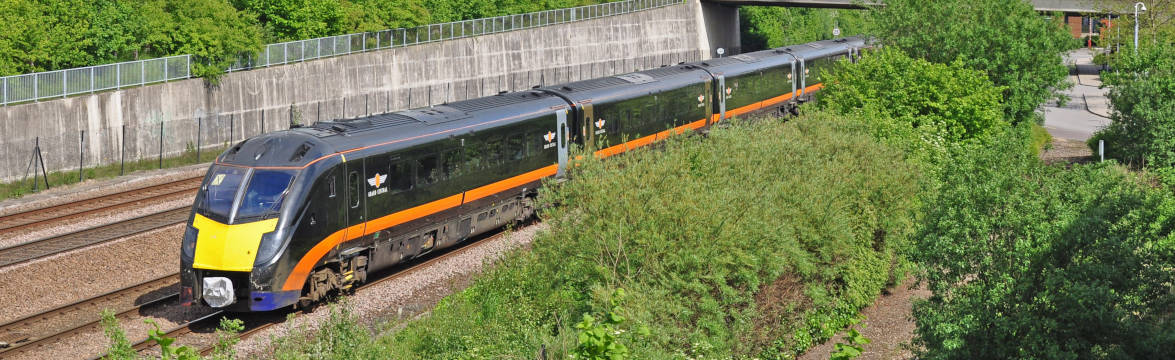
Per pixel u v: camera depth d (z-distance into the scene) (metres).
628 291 18.00
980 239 16.36
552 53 69.38
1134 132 35.44
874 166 25.50
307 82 50.06
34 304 22.44
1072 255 15.61
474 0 70.62
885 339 23.39
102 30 44.03
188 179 36.34
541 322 18.81
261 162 21.92
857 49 58.41
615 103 35.00
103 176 37.91
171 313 21.98
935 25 38.84
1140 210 15.95
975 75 34.62
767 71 47.81
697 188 19.72
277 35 52.34
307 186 21.72
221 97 45.34
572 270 19.23
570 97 32.84
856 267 24.44
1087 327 15.07
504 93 31.83
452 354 17.48
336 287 22.95
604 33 74.69
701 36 84.75
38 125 37.12
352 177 23.03
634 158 20.89
